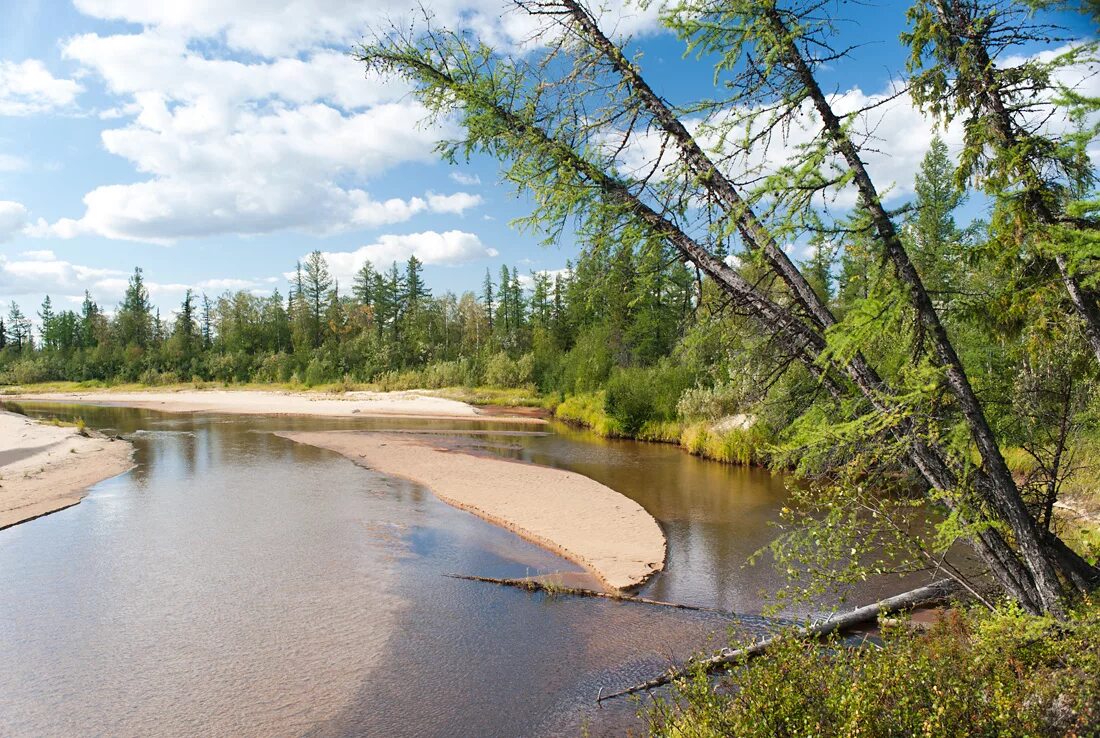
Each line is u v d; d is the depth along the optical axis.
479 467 21.58
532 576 11.03
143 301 97.62
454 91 5.18
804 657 4.56
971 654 4.54
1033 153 4.85
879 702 3.85
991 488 4.55
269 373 75.19
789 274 4.88
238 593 10.25
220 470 21.38
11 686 7.38
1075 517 7.62
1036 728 3.61
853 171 4.19
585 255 5.42
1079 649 4.04
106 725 6.61
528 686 7.32
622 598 9.96
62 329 96.81
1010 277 5.54
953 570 5.44
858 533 5.35
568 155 5.13
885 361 5.09
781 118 4.60
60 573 11.18
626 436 31.36
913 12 5.03
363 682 7.45
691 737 4.44
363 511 15.77
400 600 9.96
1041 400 5.45
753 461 21.83
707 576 11.06
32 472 20.19
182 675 7.61
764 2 4.34
